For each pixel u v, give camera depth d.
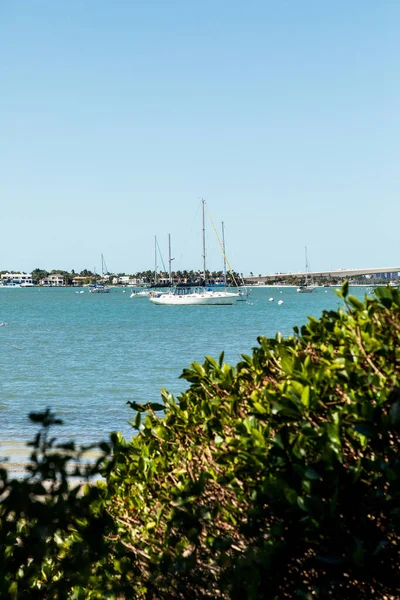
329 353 4.67
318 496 3.57
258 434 4.24
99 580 5.01
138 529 5.25
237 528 4.43
